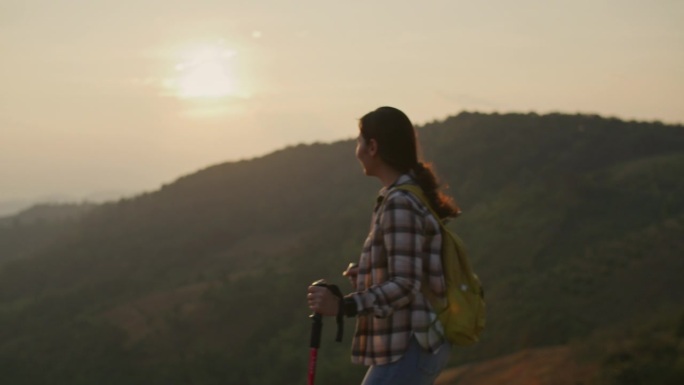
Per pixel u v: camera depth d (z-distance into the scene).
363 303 2.90
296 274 39.62
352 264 3.36
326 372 23.50
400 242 2.96
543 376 16.77
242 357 31.98
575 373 15.98
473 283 3.15
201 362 30.75
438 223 3.08
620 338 17.05
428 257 3.05
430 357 3.03
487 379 18.61
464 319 3.06
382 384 3.02
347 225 49.25
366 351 3.08
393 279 2.94
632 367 14.42
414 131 3.21
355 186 65.31
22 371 32.94
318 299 2.90
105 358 33.41
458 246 3.13
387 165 3.17
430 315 3.04
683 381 13.36
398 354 3.00
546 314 26.42
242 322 35.31
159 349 34.69
